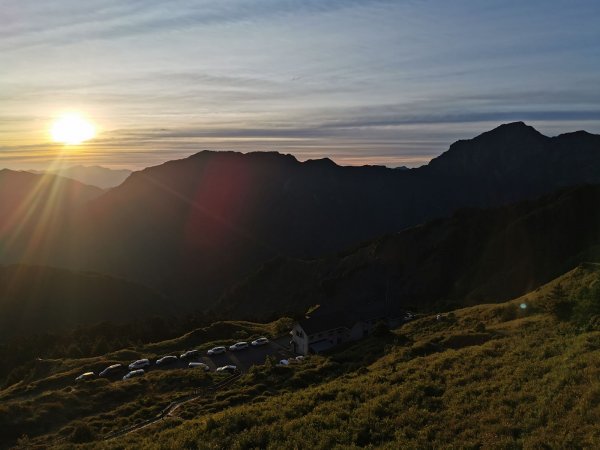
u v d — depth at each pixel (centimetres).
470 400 1756
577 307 2986
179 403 3597
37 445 2931
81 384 4428
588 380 1639
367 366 3425
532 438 1314
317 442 1544
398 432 1541
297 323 5628
